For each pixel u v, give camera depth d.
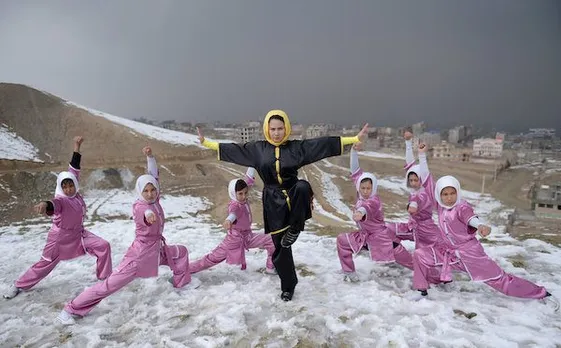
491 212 41.62
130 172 35.84
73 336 3.87
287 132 4.15
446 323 3.84
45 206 4.82
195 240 8.36
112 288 4.37
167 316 4.23
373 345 3.50
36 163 34.56
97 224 11.22
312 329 3.79
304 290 4.87
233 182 5.35
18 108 45.84
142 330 3.91
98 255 5.39
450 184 4.41
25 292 5.17
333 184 46.84
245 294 4.66
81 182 32.62
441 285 5.02
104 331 3.91
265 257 6.55
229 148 4.37
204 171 41.84
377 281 5.28
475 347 3.39
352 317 4.05
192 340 3.68
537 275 5.34
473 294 4.72
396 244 5.38
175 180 37.41
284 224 4.17
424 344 3.44
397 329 3.71
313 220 30.12
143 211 4.53
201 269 5.54
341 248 5.27
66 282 5.53
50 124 46.25
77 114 49.69
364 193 5.12
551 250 6.64
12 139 40.16
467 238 4.41
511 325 3.85
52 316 4.41
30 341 3.82
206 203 31.30
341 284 5.11
